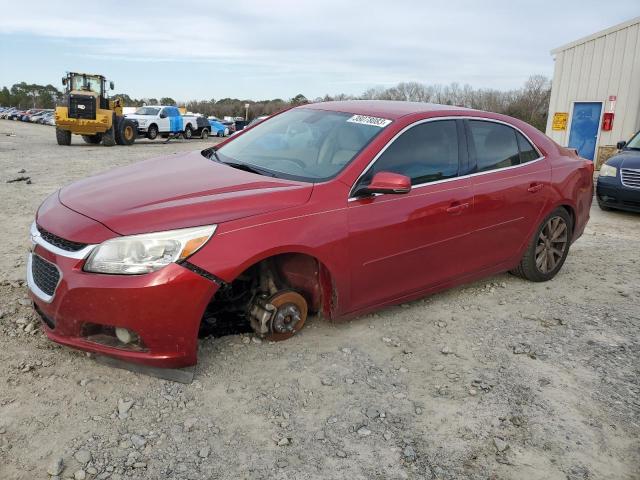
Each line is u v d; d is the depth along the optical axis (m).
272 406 2.93
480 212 4.23
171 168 3.84
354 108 4.23
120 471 2.40
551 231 5.03
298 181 3.53
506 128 4.65
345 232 3.42
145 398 2.90
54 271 2.97
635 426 2.97
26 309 3.83
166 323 2.85
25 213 7.12
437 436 2.79
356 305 3.68
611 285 5.18
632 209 8.62
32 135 31.89
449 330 3.98
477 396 3.16
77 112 21.91
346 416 2.89
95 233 2.86
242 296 3.62
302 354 3.46
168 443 2.59
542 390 3.26
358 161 3.59
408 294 3.99
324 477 2.45
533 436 2.83
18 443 2.51
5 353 3.22
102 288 2.76
